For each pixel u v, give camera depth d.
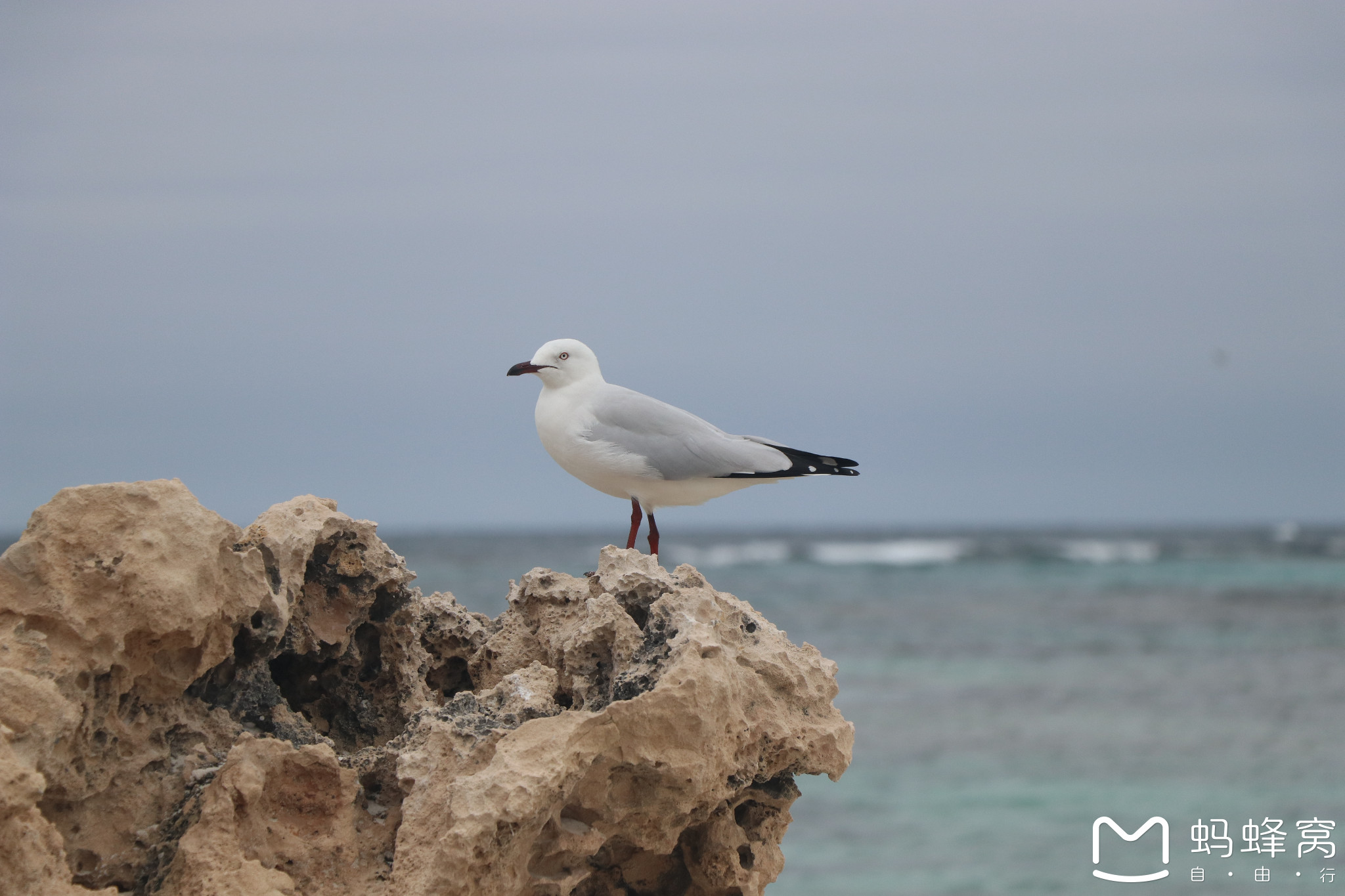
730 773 5.84
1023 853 16.55
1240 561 81.12
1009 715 26.12
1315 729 24.59
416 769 5.44
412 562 69.38
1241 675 31.94
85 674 5.11
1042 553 92.88
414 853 5.17
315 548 6.52
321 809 5.53
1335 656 35.69
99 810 5.32
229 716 5.94
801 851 16.78
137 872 5.30
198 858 5.06
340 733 6.78
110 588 5.13
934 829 17.73
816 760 6.13
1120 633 41.50
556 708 5.86
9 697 4.71
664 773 5.50
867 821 18.22
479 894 5.08
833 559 83.50
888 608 49.38
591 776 5.48
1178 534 161.75
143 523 5.25
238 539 5.87
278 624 5.95
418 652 6.95
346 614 6.61
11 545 5.19
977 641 39.25
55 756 4.91
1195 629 42.31
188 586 5.25
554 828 5.46
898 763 21.77
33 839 4.53
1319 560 82.50
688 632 5.69
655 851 5.83
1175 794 19.53
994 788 19.95
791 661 6.24
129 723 5.47
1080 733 24.30
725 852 6.11
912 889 15.18
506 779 5.05
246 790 5.25
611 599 6.10
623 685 5.70
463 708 5.85
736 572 70.00
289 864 5.30
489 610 39.16
